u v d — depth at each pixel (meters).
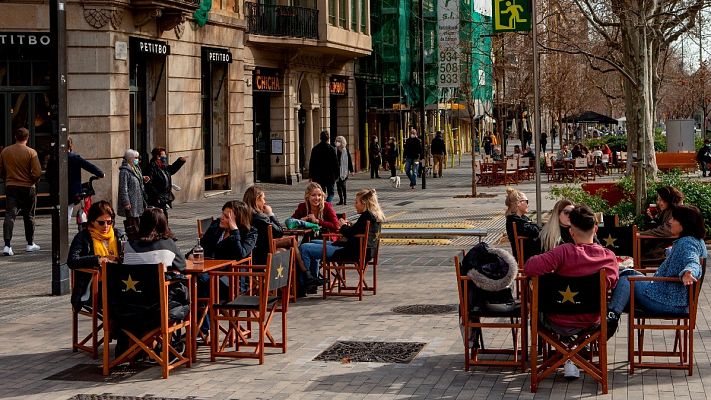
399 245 22.53
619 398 9.35
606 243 13.20
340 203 34.50
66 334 12.84
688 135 56.94
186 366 10.91
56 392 9.91
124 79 29.97
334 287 16.36
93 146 29.11
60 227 15.88
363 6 52.25
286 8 42.69
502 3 19.58
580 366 9.70
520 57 57.72
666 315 10.27
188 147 34.50
